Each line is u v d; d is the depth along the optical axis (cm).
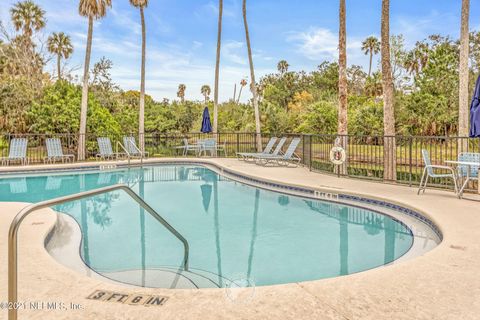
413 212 516
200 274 345
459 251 322
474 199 564
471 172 599
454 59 2134
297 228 519
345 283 253
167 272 349
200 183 943
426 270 278
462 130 939
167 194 790
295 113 2670
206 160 1331
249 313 209
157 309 214
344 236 479
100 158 1412
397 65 2298
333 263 381
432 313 209
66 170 1112
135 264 370
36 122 1462
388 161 996
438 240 421
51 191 832
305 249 427
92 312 211
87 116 1515
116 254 403
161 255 400
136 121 2275
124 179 1012
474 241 351
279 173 934
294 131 2423
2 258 307
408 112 2147
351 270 360
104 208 647
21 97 1639
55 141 1210
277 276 345
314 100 3334
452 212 477
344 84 1096
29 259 304
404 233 491
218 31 1623
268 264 377
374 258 395
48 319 203
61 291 241
